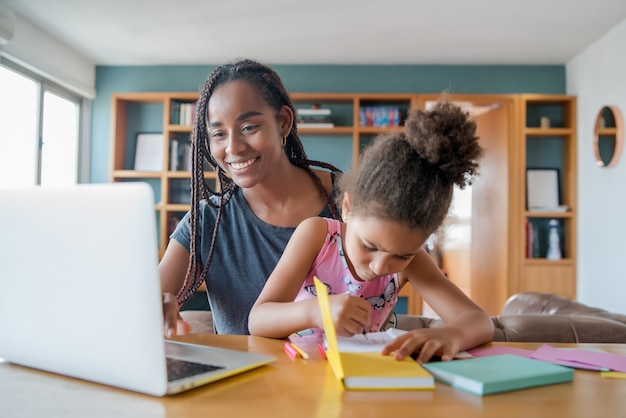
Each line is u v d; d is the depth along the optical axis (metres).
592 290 4.11
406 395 0.61
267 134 1.27
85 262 0.63
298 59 4.58
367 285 1.15
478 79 4.67
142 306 0.60
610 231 3.85
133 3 3.41
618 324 1.46
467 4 3.36
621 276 3.69
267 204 1.40
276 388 0.63
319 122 4.43
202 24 3.77
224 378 0.67
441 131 0.86
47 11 3.56
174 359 0.73
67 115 4.57
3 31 3.25
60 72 4.19
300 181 1.46
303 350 0.84
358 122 4.45
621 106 3.68
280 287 1.08
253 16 3.60
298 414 0.54
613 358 0.79
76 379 0.68
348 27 3.79
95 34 4.00
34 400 0.59
